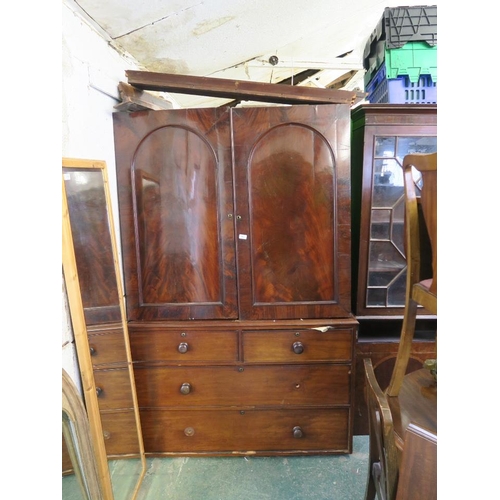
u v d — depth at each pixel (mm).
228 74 2229
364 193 1517
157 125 1387
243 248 1437
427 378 1086
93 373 1137
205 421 1520
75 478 932
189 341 1469
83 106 1181
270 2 1380
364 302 1594
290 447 1524
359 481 1387
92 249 1201
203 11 1318
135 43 1437
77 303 1018
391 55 1554
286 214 1416
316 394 1482
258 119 1360
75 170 1109
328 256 1437
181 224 1439
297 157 1381
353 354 1449
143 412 1519
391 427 702
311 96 1395
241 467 1479
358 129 1551
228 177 1397
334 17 1733
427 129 1469
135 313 1488
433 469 546
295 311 1467
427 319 1616
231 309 1472
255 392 1491
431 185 765
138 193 1435
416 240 932
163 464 1506
